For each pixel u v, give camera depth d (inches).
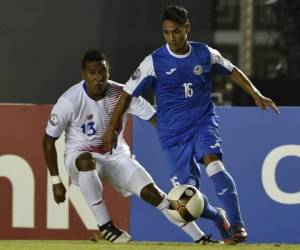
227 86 1947.6
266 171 1184.2
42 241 1131.9
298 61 1897.1
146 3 1545.3
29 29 1518.2
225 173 964.6
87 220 1187.3
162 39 1546.5
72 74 1525.6
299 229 1182.9
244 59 1929.1
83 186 1017.5
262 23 2114.9
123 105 991.0
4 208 1190.9
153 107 1117.7
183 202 938.7
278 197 1185.4
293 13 1942.7
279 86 1624.0
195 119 991.6
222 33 2652.6
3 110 1189.1
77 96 1033.5
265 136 1184.8
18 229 1190.9
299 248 920.9
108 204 1189.7
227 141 1185.4
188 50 983.0
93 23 1533.0
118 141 1055.6
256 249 891.4
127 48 1542.8
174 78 982.4
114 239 1018.1
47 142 1037.2
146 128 1185.4
